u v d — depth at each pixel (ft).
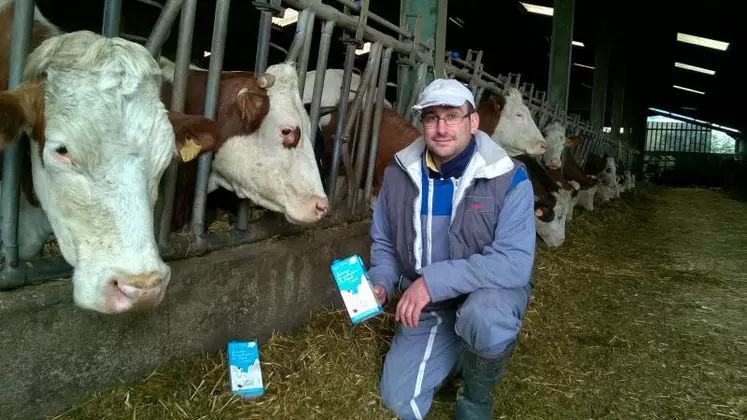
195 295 8.45
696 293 17.65
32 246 7.22
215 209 11.31
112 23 7.26
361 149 13.53
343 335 9.89
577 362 11.03
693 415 9.36
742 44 53.42
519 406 8.94
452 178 7.89
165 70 10.00
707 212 44.80
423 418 8.21
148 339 7.80
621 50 61.00
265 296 9.79
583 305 15.11
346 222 13.37
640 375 10.80
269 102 9.39
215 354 8.91
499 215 7.77
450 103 7.25
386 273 8.57
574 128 40.01
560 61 34.58
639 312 15.08
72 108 5.32
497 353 7.44
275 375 8.39
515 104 21.81
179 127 6.48
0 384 6.31
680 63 73.15
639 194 57.52
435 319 8.56
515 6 52.39
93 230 5.31
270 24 9.70
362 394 8.33
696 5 46.44
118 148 5.38
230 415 7.31
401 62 15.17
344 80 12.34
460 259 7.72
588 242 24.95
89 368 7.13
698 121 133.80
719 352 12.39
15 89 5.35
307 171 9.68
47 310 6.64
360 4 12.28
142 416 6.98
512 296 7.70
